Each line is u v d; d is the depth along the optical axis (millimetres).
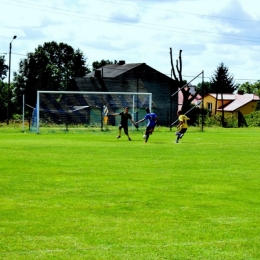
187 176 19938
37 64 82312
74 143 35188
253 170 21672
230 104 111250
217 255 10531
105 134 48000
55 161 24266
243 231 12195
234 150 30391
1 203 14883
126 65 91250
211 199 15617
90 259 10227
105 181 18641
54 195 16047
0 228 12281
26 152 28344
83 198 15625
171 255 10508
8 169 21484
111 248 10906
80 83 76438
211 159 25500
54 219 13133
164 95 79000
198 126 66375
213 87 134000
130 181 18672
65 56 120938
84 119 61000
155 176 19859
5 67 100500
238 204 14969
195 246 11078
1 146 32031
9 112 64875
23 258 10250
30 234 11828
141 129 54406
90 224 12703
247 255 10562
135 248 10914
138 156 26641
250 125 72438
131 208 14383
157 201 15289
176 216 13539
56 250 10734
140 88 77875
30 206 14531
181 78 74250
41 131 50781
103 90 76938
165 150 30078
